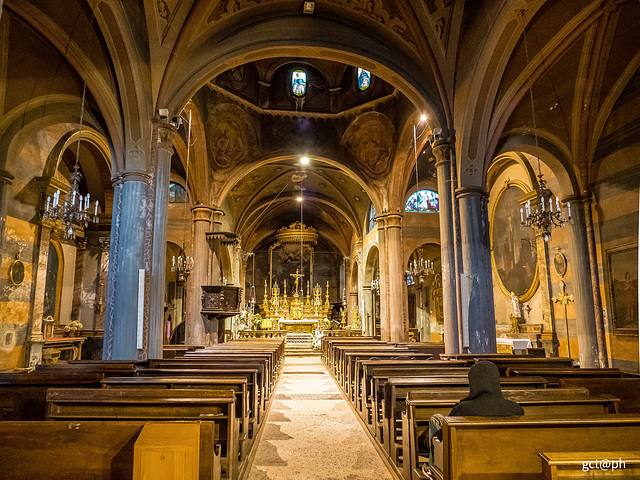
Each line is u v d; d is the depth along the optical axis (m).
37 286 11.46
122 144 9.61
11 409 4.91
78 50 8.62
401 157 17.59
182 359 7.88
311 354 20.56
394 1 10.23
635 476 2.50
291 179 23.22
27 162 11.23
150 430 2.77
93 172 16.64
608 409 4.24
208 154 16.91
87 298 16.95
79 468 2.95
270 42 10.76
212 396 4.29
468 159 10.56
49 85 9.47
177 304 22.61
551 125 11.80
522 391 4.32
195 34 10.07
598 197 11.78
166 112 9.72
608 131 11.48
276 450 5.97
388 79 11.47
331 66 18.28
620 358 10.95
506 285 16.78
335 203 25.75
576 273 11.93
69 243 16.03
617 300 11.13
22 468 2.95
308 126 18.41
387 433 5.41
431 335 23.89
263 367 7.21
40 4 7.87
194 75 10.34
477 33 9.96
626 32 9.67
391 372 6.39
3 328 10.31
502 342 14.99
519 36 9.27
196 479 2.64
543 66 10.09
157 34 9.66
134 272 9.17
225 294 16.03
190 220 20.14
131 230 9.25
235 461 4.53
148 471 2.62
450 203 10.66
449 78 10.76
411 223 20.77
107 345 9.15
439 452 3.28
